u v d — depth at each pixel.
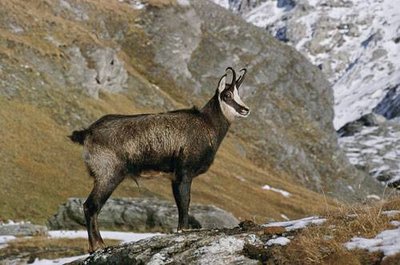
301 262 18.25
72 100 145.88
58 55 158.50
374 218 19.80
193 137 24.61
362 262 17.64
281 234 20.80
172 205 74.62
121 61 187.50
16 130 123.81
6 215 99.44
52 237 53.28
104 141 24.72
